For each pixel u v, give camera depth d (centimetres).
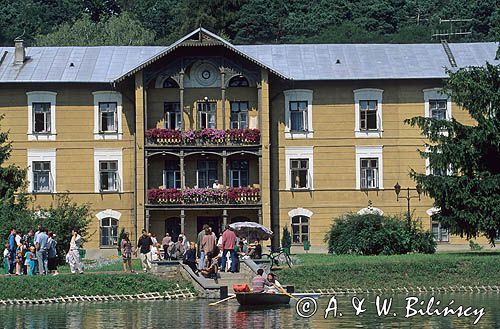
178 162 10762
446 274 7956
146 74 10525
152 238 8556
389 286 7825
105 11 19512
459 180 8631
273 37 18288
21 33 18112
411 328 5894
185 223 10675
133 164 10700
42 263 7600
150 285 7419
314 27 18600
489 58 11044
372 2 19162
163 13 19188
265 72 10550
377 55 11094
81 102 10731
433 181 8669
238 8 17900
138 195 10481
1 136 9556
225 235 7850
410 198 10762
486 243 10731
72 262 7688
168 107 10744
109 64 10944
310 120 10781
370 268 7931
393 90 10806
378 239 9375
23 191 9594
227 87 10744
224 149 10512
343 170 10781
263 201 10506
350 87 10794
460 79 8794
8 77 10656
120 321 6181
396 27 19238
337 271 7888
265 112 10550
